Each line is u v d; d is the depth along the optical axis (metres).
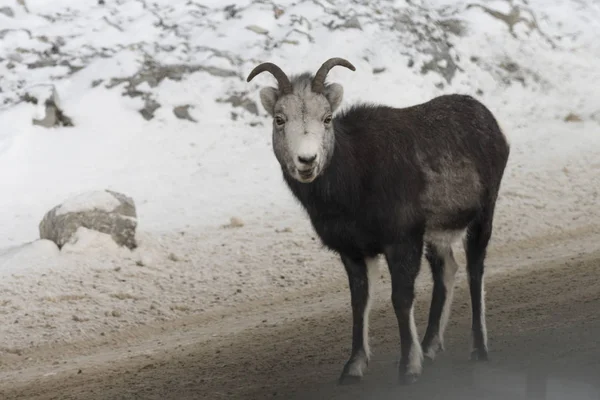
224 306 37.53
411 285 22.80
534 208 50.97
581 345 23.86
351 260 23.38
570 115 71.69
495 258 43.03
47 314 36.22
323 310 34.94
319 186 22.23
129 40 69.69
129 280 40.12
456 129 24.81
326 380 23.53
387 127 23.39
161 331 34.91
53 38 69.50
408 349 22.41
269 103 22.25
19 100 62.72
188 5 75.25
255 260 42.84
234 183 55.78
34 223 49.97
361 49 71.88
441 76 73.38
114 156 59.06
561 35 84.62
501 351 24.64
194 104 64.69
